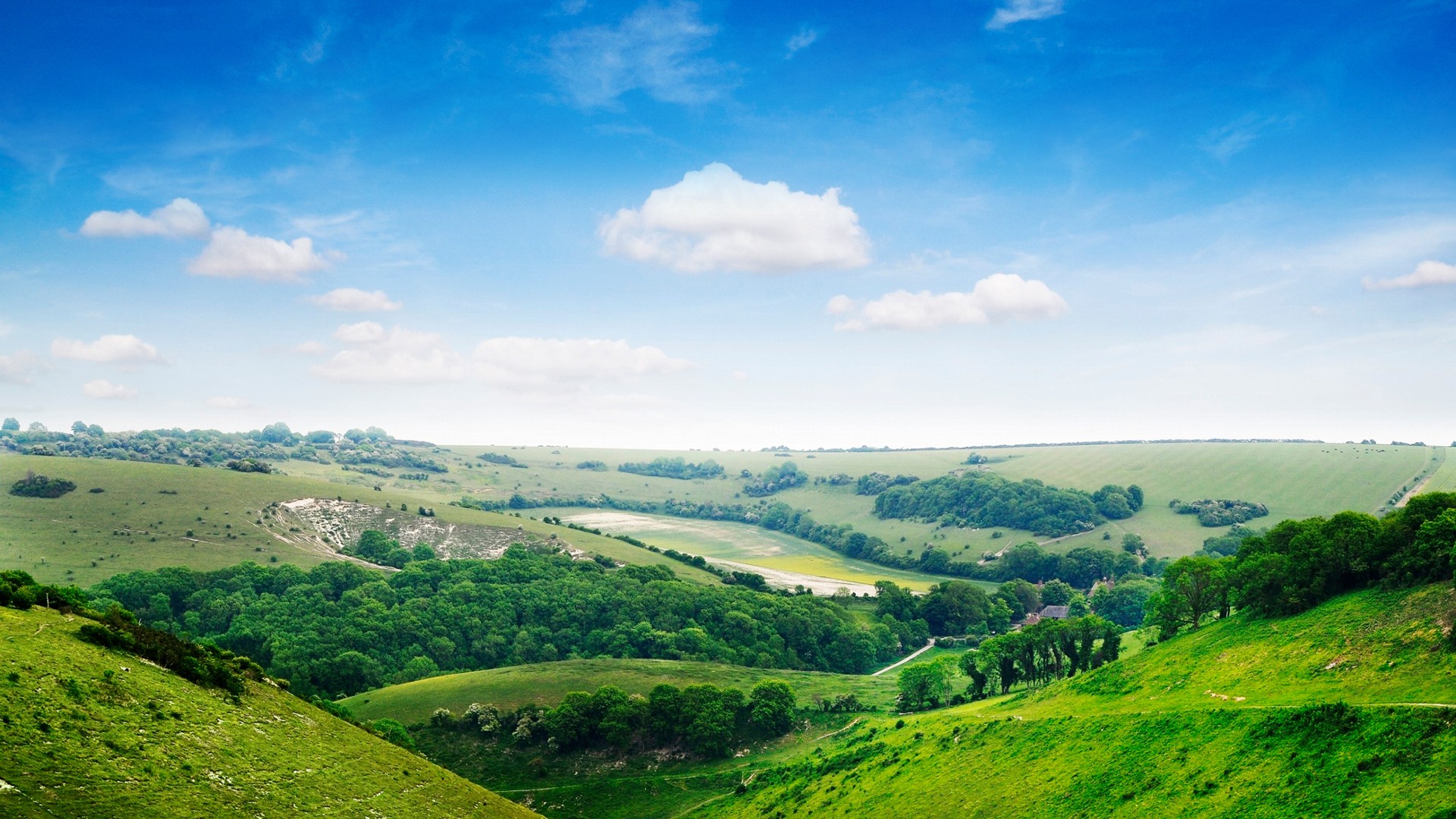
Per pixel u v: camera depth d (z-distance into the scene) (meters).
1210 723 68.31
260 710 64.88
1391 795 49.03
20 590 63.78
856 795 89.62
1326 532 94.94
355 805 55.78
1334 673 70.00
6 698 45.12
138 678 56.25
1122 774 68.25
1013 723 88.56
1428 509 86.06
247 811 47.31
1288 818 52.38
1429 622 69.31
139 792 43.38
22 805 37.47
